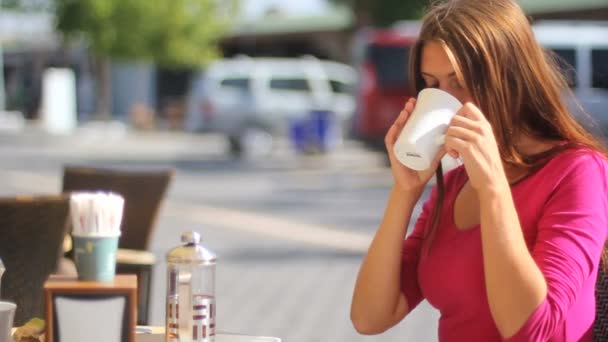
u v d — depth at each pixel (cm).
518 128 276
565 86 281
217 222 1394
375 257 301
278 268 1020
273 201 1670
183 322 275
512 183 277
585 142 277
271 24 4225
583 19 2967
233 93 2700
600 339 279
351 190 1867
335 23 4056
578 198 265
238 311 820
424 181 288
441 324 292
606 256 279
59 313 249
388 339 722
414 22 3384
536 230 271
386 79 2089
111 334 251
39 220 495
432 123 257
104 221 257
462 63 267
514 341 253
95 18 3819
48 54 4681
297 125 2641
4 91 4709
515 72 271
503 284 250
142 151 3034
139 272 580
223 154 2869
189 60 4050
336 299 866
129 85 4778
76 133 3666
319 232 1290
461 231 286
